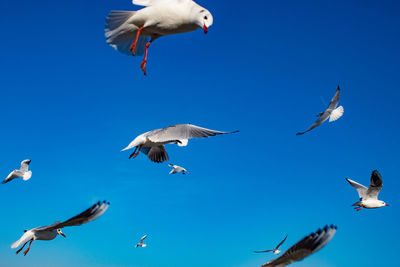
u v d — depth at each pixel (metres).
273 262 1.86
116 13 3.43
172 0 3.27
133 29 3.51
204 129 3.09
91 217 2.30
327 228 1.78
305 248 1.80
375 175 5.30
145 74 3.51
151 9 3.31
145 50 3.54
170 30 3.39
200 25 3.23
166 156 3.95
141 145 3.38
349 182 5.73
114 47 3.62
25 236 3.04
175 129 3.12
